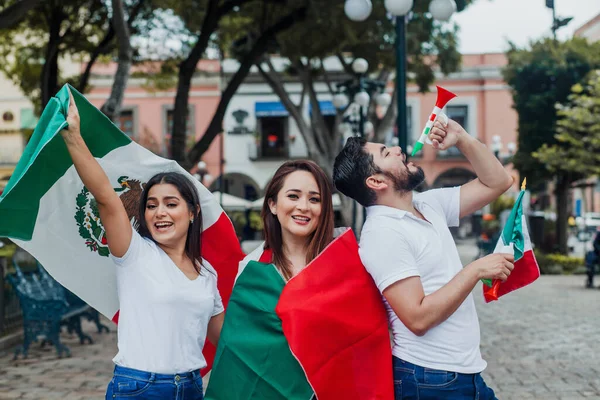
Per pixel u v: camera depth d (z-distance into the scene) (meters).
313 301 2.71
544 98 20.52
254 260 2.97
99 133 3.10
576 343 8.14
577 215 31.44
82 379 6.37
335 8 11.52
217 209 3.38
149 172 3.29
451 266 2.74
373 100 18.25
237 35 16.47
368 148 2.82
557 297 12.95
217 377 2.88
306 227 2.93
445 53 17.84
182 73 11.20
